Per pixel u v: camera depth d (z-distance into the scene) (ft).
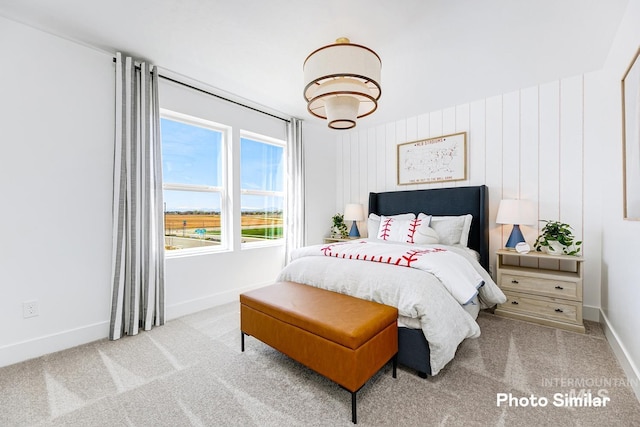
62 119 6.79
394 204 12.39
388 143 13.04
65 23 6.28
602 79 8.23
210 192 10.16
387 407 4.70
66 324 6.84
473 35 6.61
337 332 4.60
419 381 5.41
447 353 5.23
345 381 4.51
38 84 6.48
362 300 5.93
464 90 9.65
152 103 8.07
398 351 5.67
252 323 6.33
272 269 11.80
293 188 12.39
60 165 6.76
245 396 5.04
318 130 14.02
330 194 14.64
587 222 8.54
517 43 6.94
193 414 4.60
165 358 6.35
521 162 9.64
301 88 9.59
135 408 4.74
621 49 6.43
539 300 8.20
